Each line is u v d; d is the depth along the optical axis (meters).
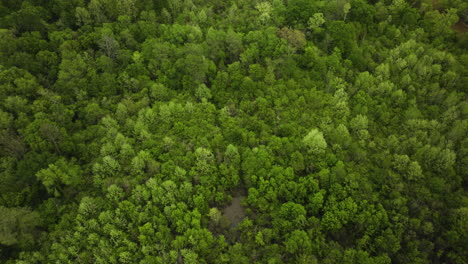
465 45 158.62
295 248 92.88
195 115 126.62
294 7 163.50
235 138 120.62
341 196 103.00
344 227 101.25
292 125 123.25
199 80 136.62
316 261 89.69
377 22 173.38
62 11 150.75
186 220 97.50
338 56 149.25
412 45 153.12
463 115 129.00
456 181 112.88
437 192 108.12
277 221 100.12
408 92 139.88
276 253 93.62
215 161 113.56
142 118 122.50
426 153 115.44
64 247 92.50
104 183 104.94
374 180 111.31
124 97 130.62
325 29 160.62
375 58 154.50
